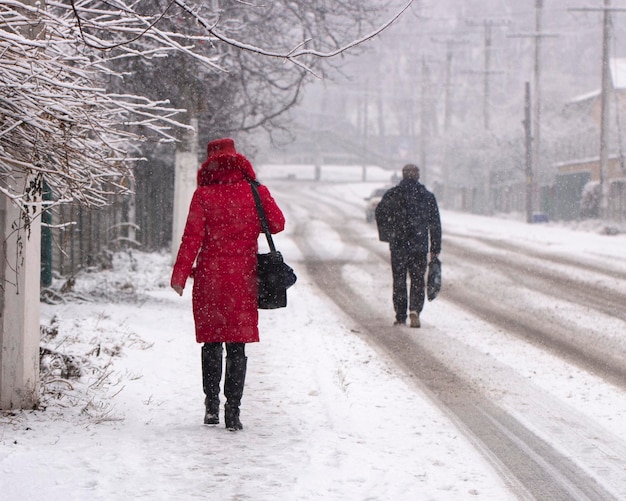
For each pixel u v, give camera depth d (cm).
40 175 1058
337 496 832
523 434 1129
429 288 2125
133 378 1367
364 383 1420
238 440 1024
